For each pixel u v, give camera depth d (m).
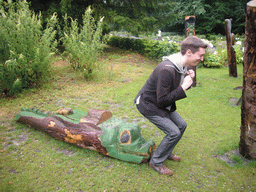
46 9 11.77
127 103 5.41
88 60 7.18
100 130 3.17
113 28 12.50
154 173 2.85
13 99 5.40
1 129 3.93
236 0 24.73
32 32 5.92
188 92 6.40
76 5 11.58
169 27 30.05
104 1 13.22
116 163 3.04
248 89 2.88
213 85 7.16
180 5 24.88
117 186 2.60
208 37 19.69
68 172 2.85
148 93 2.53
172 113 2.80
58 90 6.17
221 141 3.74
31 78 6.13
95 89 6.39
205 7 25.45
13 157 3.14
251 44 2.68
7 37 5.41
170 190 2.58
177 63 2.29
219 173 2.93
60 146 3.43
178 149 3.48
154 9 13.12
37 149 3.35
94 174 2.81
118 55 11.60
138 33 13.48
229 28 7.91
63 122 3.54
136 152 2.98
